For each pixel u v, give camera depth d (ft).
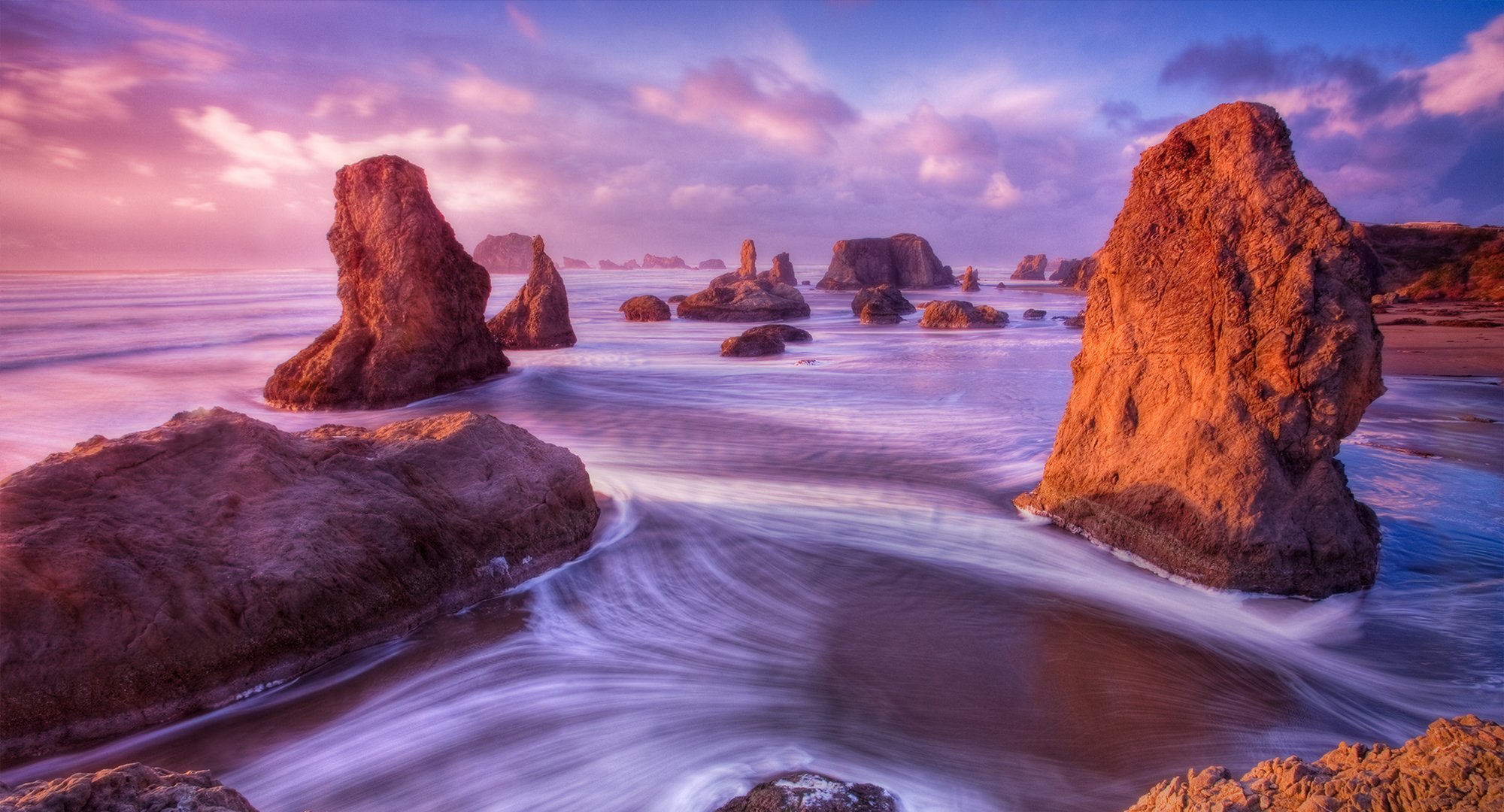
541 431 53.01
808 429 53.16
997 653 21.61
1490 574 26.21
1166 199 28.50
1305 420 24.86
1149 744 17.43
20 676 16.17
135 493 19.63
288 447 23.08
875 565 28.30
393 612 21.98
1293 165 26.02
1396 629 22.81
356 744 17.61
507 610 24.06
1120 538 28.48
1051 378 77.56
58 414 59.00
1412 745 9.51
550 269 112.37
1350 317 24.23
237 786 16.29
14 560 16.80
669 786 16.06
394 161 67.72
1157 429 27.96
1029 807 15.21
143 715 17.33
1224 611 24.07
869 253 301.63
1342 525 24.62
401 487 24.22
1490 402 57.47
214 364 85.56
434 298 69.00
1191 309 27.32
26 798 8.92
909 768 16.46
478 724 18.33
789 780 15.58
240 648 18.72
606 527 31.40
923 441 49.08
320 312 150.41
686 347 111.45
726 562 28.40
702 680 20.25
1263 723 18.34
